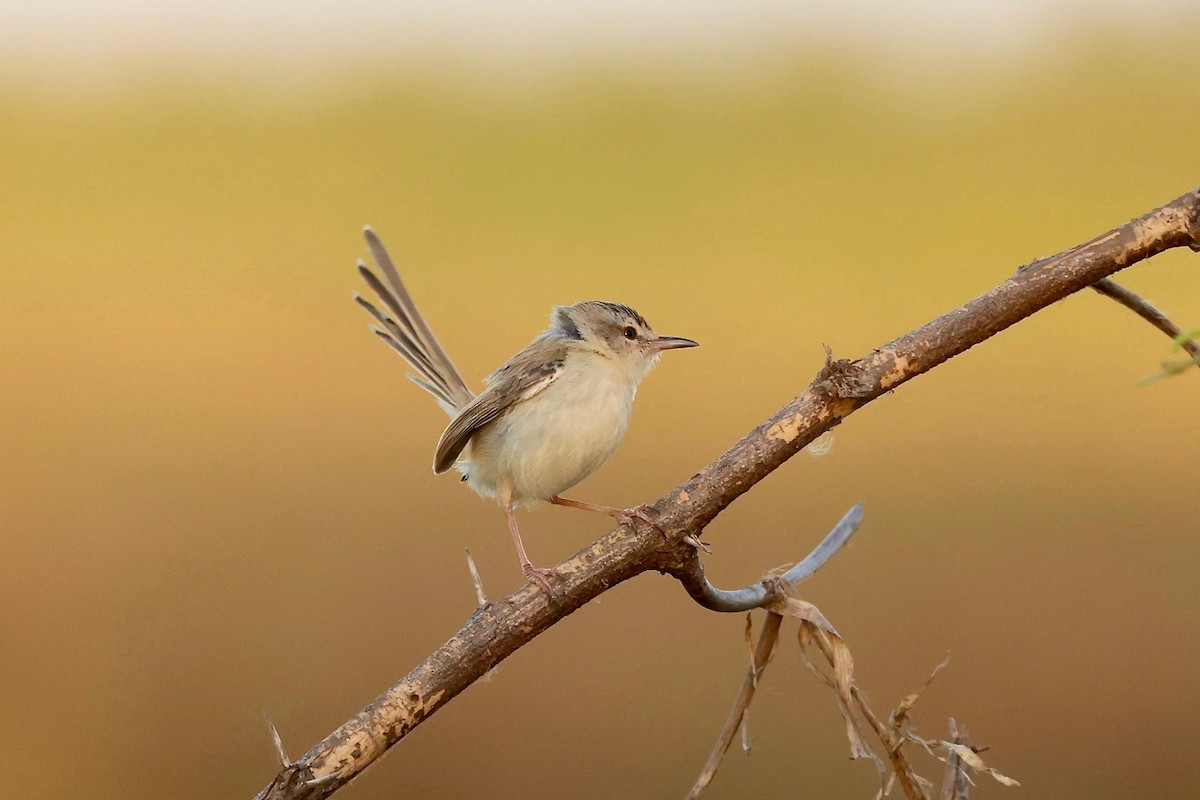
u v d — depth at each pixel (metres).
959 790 3.88
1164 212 3.77
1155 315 3.89
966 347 3.83
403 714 3.55
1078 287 3.79
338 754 3.44
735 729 4.04
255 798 3.29
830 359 3.87
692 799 3.99
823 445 3.99
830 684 3.93
